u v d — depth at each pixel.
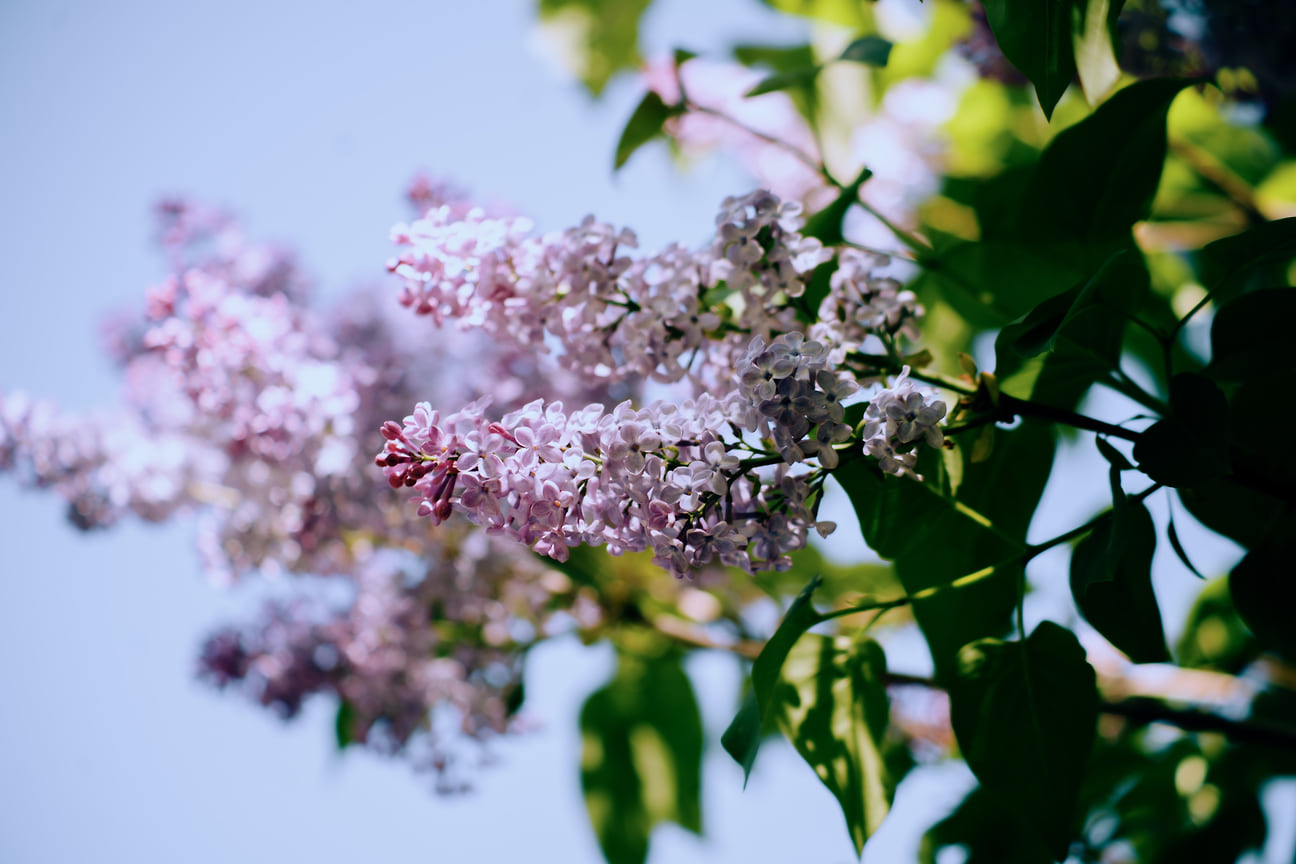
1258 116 0.88
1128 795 0.86
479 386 0.87
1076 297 0.64
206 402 0.79
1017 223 0.72
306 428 0.78
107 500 0.88
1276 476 0.67
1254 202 0.87
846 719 0.69
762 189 0.67
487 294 0.69
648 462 0.63
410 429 0.64
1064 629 0.67
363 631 0.90
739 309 0.71
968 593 0.73
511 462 0.63
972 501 0.72
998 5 0.66
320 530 0.82
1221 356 0.67
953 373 0.86
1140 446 0.64
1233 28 0.79
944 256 0.78
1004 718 0.67
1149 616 0.66
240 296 0.80
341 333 0.89
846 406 0.64
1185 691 0.85
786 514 0.64
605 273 0.68
